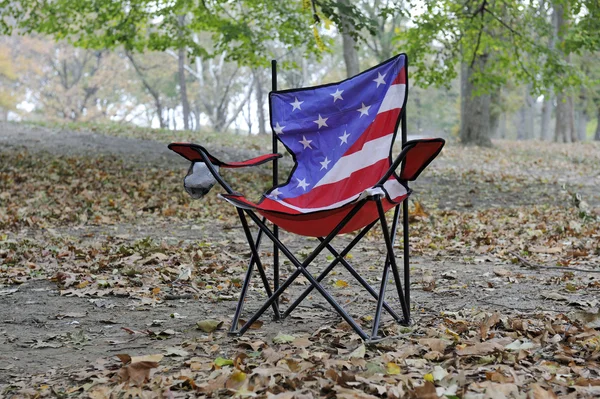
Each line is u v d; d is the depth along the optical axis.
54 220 7.69
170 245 6.08
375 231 7.10
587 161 18.83
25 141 16.19
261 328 3.32
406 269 3.30
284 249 3.11
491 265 5.14
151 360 2.62
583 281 4.38
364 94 3.31
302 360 2.64
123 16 14.70
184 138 19.44
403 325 3.27
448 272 4.71
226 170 13.04
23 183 10.40
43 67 41.97
